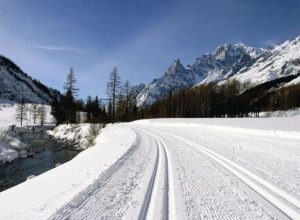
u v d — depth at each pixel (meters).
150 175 7.80
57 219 4.44
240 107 86.19
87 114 72.56
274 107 93.56
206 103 84.38
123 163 9.74
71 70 56.56
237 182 6.96
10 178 17.11
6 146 27.25
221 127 24.42
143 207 5.06
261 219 4.55
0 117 94.19
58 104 64.69
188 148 13.95
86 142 35.62
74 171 9.41
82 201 5.39
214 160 10.26
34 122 90.00
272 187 6.45
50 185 7.52
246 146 13.91
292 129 15.96
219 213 4.81
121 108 68.69
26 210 5.20
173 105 84.94
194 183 6.88
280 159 10.15
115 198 5.61
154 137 20.72
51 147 34.31
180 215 4.69
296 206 5.15
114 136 25.95
